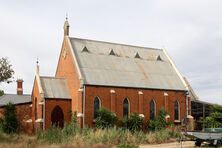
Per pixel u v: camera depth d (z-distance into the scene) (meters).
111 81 54.66
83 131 41.78
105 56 59.06
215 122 58.47
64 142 36.66
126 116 53.31
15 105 54.59
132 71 59.28
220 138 39.91
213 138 39.59
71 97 54.03
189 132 40.00
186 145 41.66
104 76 54.88
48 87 53.88
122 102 54.69
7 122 51.00
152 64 63.91
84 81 51.84
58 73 61.38
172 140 46.19
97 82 52.97
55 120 53.22
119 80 55.75
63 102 53.00
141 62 62.69
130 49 64.06
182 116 60.81
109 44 62.09
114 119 51.28
